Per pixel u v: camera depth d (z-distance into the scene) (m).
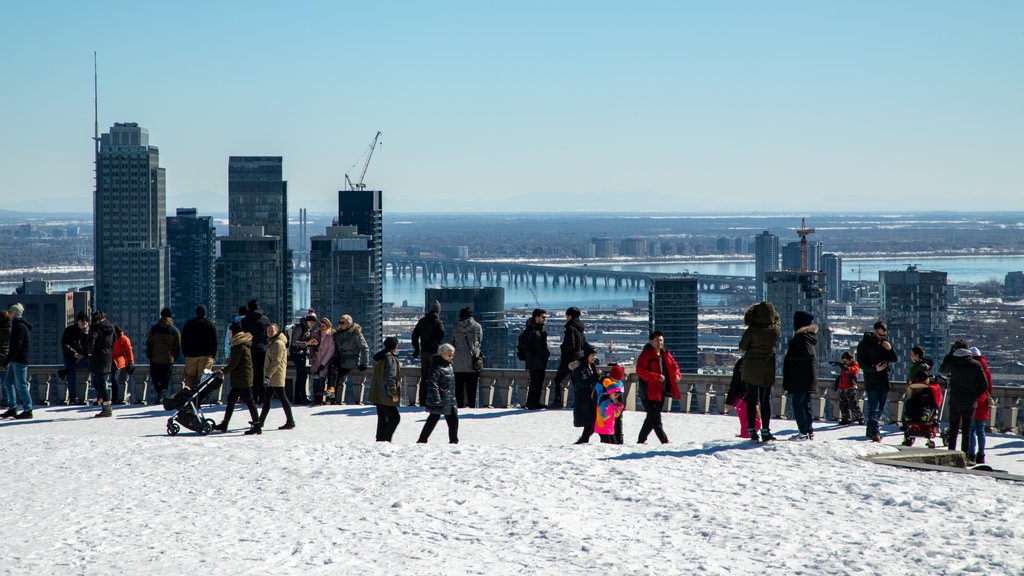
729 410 29.50
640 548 13.17
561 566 12.34
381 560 12.65
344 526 14.45
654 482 17.05
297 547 13.30
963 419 22.22
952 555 12.60
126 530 14.40
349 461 19.33
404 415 28.47
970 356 22.12
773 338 21.12
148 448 21.44
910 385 23.05
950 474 17.64
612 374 22.83
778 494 16.19
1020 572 11.90
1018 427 27.27
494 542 13.55
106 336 28.47
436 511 15.30
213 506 15.91
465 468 18.39
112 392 31.69
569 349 29.58
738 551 13.01
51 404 31.88
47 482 18.09
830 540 13.48
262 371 29.45
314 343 30.39
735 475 17.59
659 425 22.31
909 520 14.44
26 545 13.59
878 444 20.30
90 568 12.39
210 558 12.81
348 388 32.25
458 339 29.53
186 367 29.17
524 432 25.48
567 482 17.14
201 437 24.06
